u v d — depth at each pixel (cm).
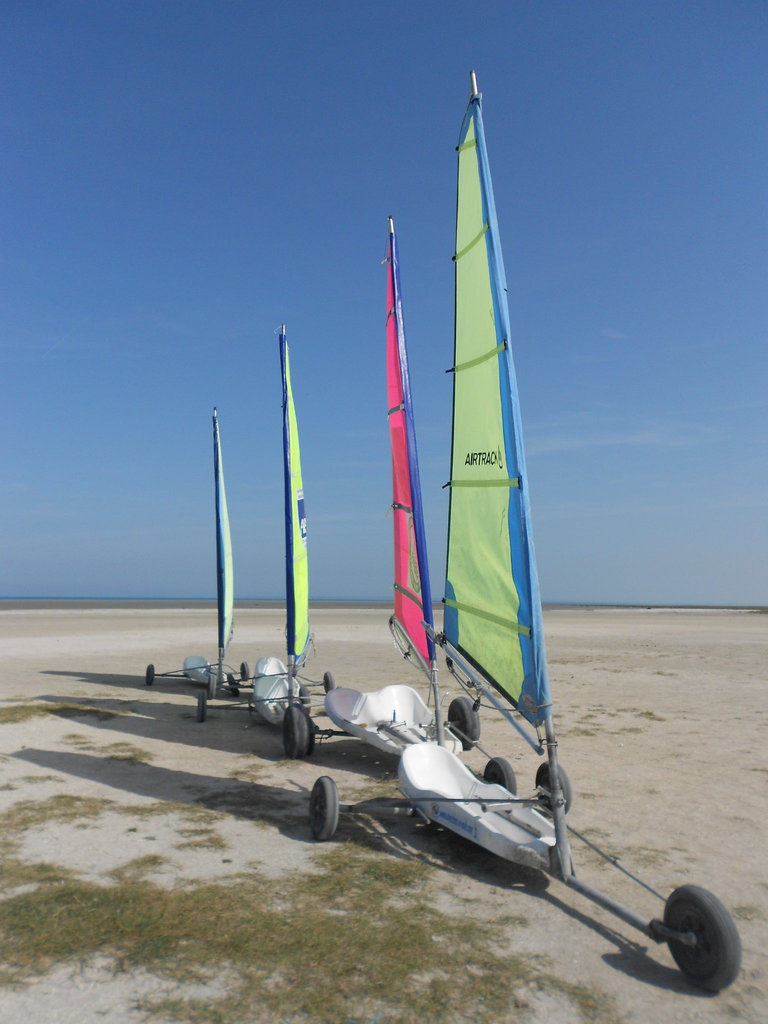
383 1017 369
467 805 600
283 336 1067
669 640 2961
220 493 1434
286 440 1047
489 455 620
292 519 1039
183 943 434
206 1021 362
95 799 720
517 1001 387
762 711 1276
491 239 602
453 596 704
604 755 953
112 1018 362
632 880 555
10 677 1571
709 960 398
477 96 634
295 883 530
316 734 934
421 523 825
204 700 1152
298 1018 366
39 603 9462
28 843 593
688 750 980
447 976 408
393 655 2148
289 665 1020
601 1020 373
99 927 450
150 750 945
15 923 453
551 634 3328
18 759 866
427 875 556
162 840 611
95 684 1516
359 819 691
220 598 1399
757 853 614
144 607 7731
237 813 695
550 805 537
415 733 868
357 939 445
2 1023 354
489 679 634
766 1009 389
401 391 852
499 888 536
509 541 589
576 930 472
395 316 864
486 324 620
